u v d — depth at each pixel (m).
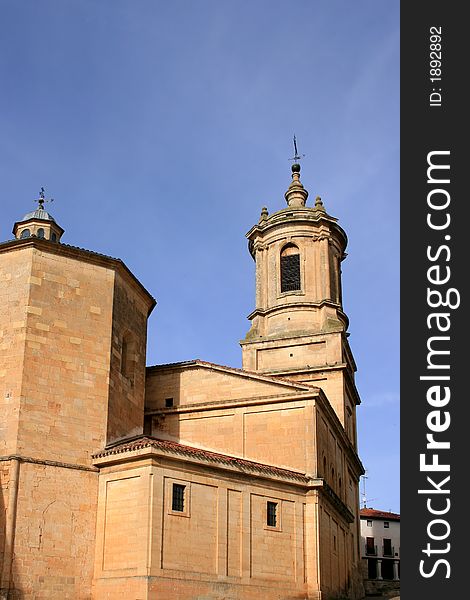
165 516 28.45
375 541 86.56
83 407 31.28
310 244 52.34
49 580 28.06
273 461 36.22
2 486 28.52
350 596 42.78
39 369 30.58
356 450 52.56
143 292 37.31
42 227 40.56
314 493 34.38
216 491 30.67
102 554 28.92
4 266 32.12
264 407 37.41
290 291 51.38
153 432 39.06
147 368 40.53
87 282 33.12
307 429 36.09
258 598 30.61
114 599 27.72
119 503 29.23
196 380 39.47
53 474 29.50
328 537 36.72
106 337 33.00
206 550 29.45
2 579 27.12
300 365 48.28
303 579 32.88
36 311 31.20
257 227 53.75
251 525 31.61
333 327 48.69
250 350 49.66
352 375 52.09
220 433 37.84
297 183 56.88
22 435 29.31
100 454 30.34
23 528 28.17
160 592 27.22
